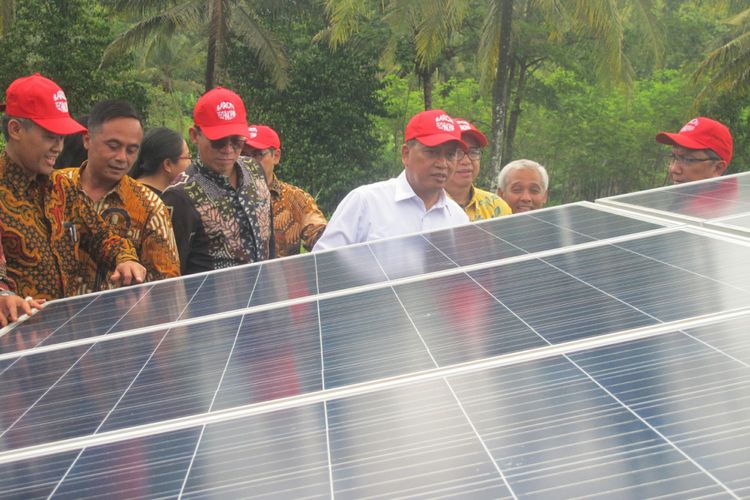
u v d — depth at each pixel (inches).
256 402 69.2
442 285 102.0
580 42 1256.8
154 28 931.3
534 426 53.4
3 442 71.0
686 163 214.1
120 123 151.0
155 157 201.2
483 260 113.0
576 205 151.9
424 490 47.0
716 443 45.1
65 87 948.0
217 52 889.5
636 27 1309.1
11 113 139.1
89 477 58.7
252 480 53.1
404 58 1130.7
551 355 67.7
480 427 54.9
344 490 48.9
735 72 991.6
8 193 140.7
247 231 179.5
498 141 829.2
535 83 1333.7
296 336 88.4
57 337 107.9
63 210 148.3
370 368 73.4
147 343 96.0
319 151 1075.9
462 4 816.9
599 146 1517.0
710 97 1213.7
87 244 154.4
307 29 1117.1
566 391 58.6
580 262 100.4
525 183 225.3
